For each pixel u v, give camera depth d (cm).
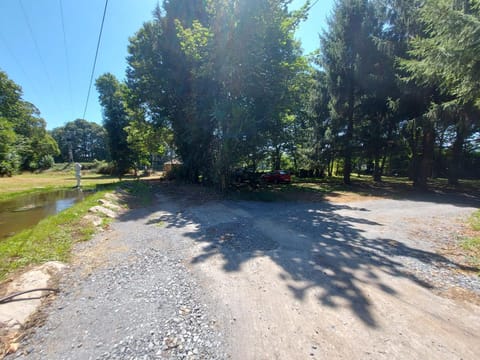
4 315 214
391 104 1252
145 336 200
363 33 1352
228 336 201
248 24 898
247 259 371
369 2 1382
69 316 227
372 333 204
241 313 234
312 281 299
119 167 2316
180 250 412
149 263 356
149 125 1823
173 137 1678
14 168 1370
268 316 229
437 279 304
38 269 312
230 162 1072
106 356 178
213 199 985
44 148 3562
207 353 182
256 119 1044
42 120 3388
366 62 1359
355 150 1553
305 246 430
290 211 749
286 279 305
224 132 1026
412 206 836
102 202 780
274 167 2192
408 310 238
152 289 280
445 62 505
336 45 1459
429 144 1286
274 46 990
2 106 2491
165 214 712
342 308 241
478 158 1923
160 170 4169
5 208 929
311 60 1516
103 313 232
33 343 191
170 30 1239
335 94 1520
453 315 230
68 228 504
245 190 1221
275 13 940
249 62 945
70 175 2967
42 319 221
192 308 242
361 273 322
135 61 1502
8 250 369
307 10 998
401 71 1170
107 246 430
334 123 1586
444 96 1059
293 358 176
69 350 183
